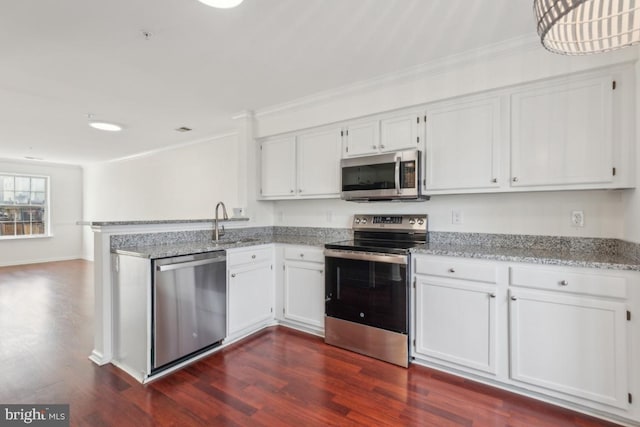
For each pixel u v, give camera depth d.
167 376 2.23
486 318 2.08
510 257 1.98
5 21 1.85
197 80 2.72
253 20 1.88
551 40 1.05
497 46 2.15
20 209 6.75
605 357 1.74
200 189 4.93
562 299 1.84
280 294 3.16
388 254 2.41
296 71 2.56
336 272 2.71
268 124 3.52
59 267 6.40
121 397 1.98
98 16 1.82
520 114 2.17
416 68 2.48
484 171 2.31
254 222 3.62
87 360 2.45
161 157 5.57
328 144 3.11
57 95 3.02
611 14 0.97
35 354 2.54
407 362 2.36
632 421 1.70
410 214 2.93
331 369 2.33
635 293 1.67
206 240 3.09
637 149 1.82
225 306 2.68
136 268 2.21
